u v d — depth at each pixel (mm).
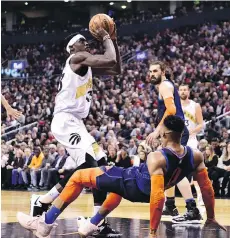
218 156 11594
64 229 5117
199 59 22062
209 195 4156
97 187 4121
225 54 22016
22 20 40594
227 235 4820
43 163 13586
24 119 19109
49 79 26688
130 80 21641
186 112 6762
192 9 30141
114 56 4645
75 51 4902
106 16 4793
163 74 5789
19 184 13906
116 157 11992
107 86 20828
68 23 38750
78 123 4887
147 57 25594
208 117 14703
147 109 16406
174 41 26125
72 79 4812
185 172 4059
